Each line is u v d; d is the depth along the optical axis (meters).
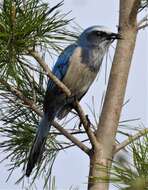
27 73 8.83
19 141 10.28
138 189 5.84
